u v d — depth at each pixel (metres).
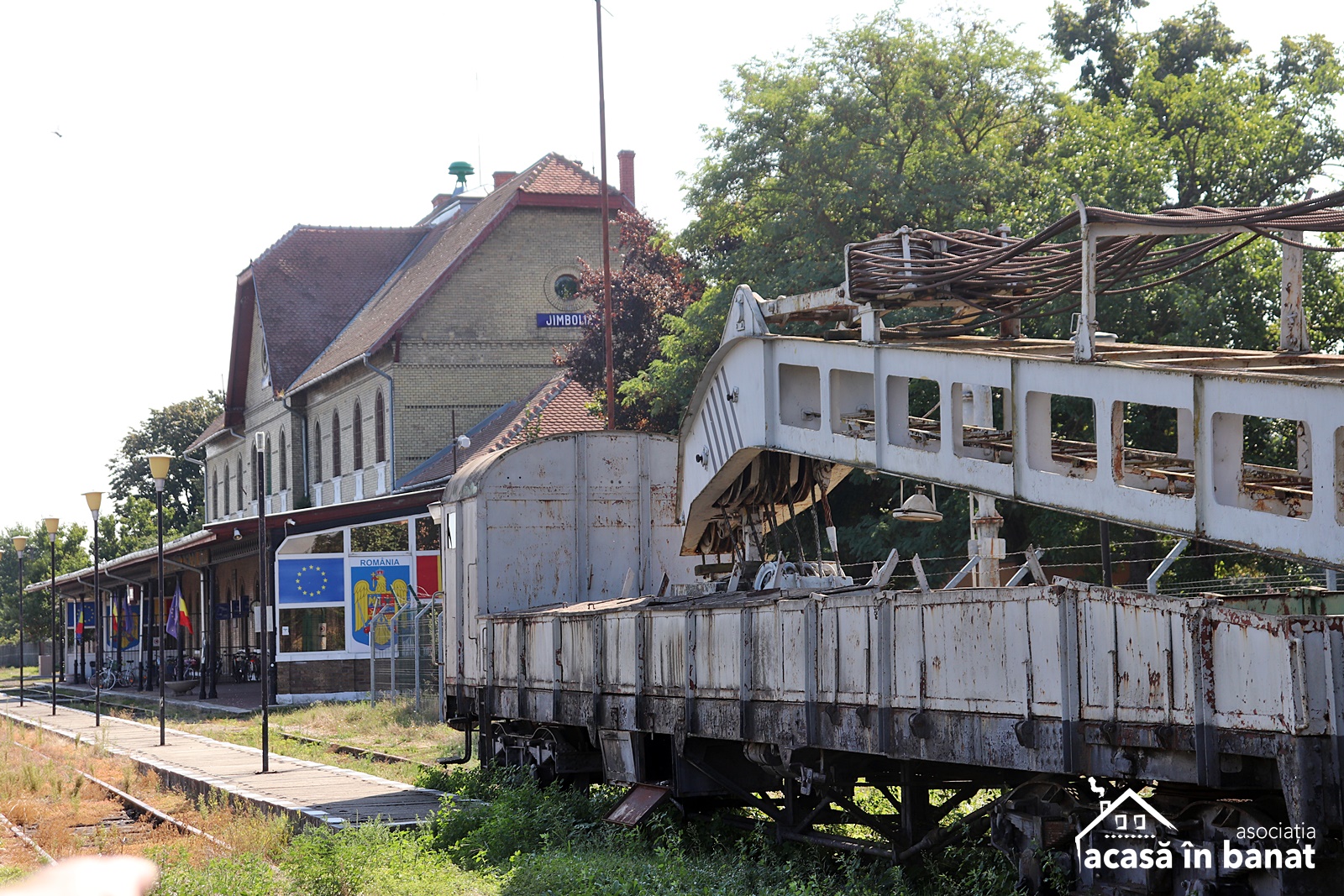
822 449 11.46
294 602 37.16
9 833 16.39
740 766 12.44
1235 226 8.96
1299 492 7.97
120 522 93.38
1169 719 7.17
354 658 37.38
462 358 47.56
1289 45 37.59
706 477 13.58
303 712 33.66
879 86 28.69
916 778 9.80
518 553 17.75
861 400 11.52
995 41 29.14
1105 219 9.15
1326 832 6.68
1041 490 9.41
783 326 12.60
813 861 10.70
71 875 12.68
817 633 10.08
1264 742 6.68
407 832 13.27
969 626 8.54
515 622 15.84
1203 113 26.64
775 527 13.44
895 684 9.22
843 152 27.09
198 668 51.41
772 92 28.45
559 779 15.17
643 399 36.53
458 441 41.50
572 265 48.66
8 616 94.75
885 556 24.73
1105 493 8.89
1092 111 28.16
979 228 25.61
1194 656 7.01
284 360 58.59
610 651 13.52
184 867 11.76
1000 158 29.38
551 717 14.72
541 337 48.16
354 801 16.12
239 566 53.66
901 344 10.79
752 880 10.39
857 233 27.66
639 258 42.19
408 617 36.94
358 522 37.44
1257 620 6.73
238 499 70.19
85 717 37.66
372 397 49.16
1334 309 23.69
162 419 98.69
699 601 12.77
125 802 19.06
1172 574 22.23
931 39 28.84
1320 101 27.55
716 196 29.27
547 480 17.97
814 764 10.38
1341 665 6.53
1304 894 6.79
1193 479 8.80
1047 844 8.23
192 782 19.28
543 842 12.32
